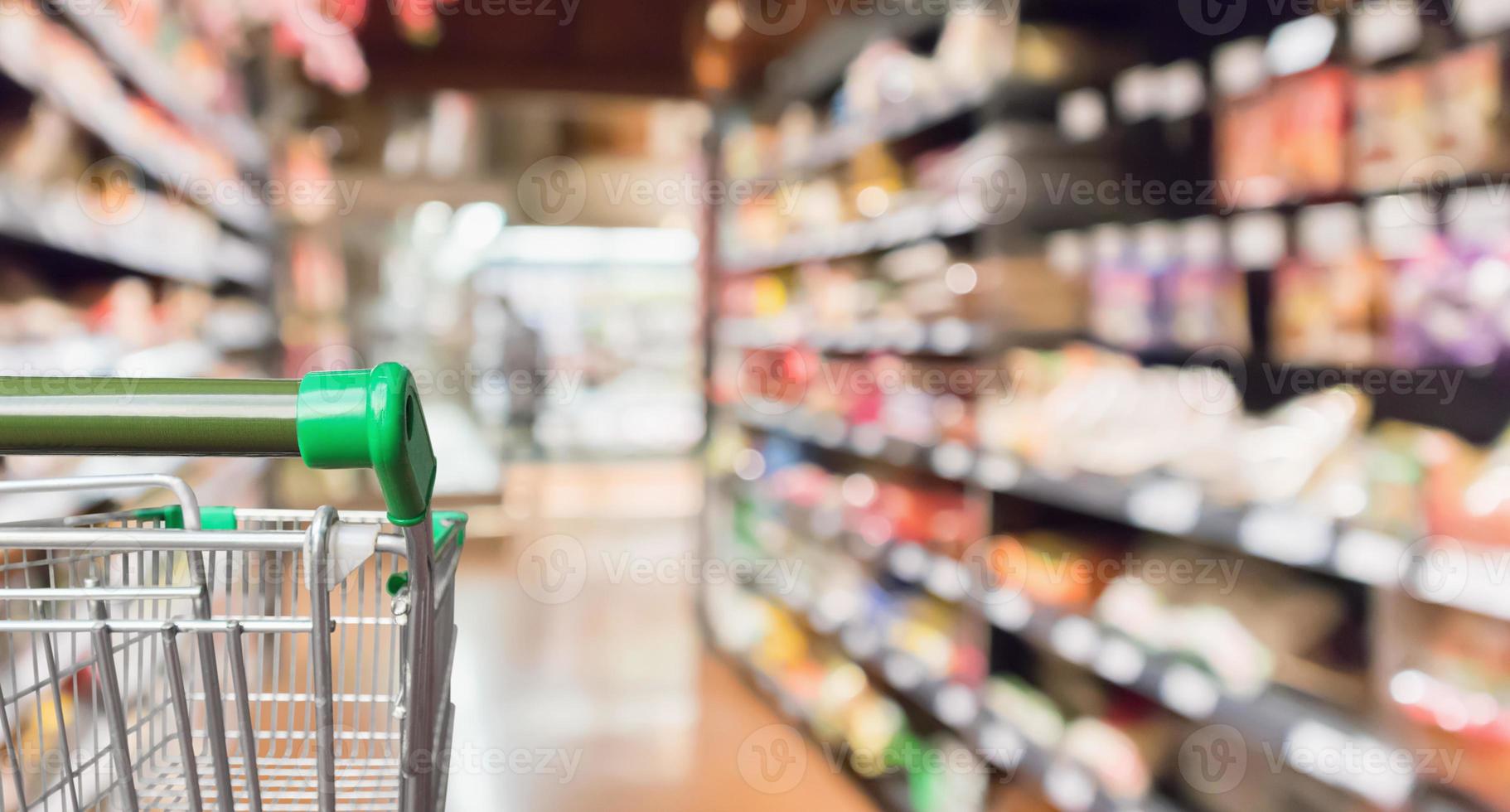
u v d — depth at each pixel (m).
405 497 0.77
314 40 5.26
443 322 10.52
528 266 11.17
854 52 3.60
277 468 4.67
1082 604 2.37
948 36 2.78
